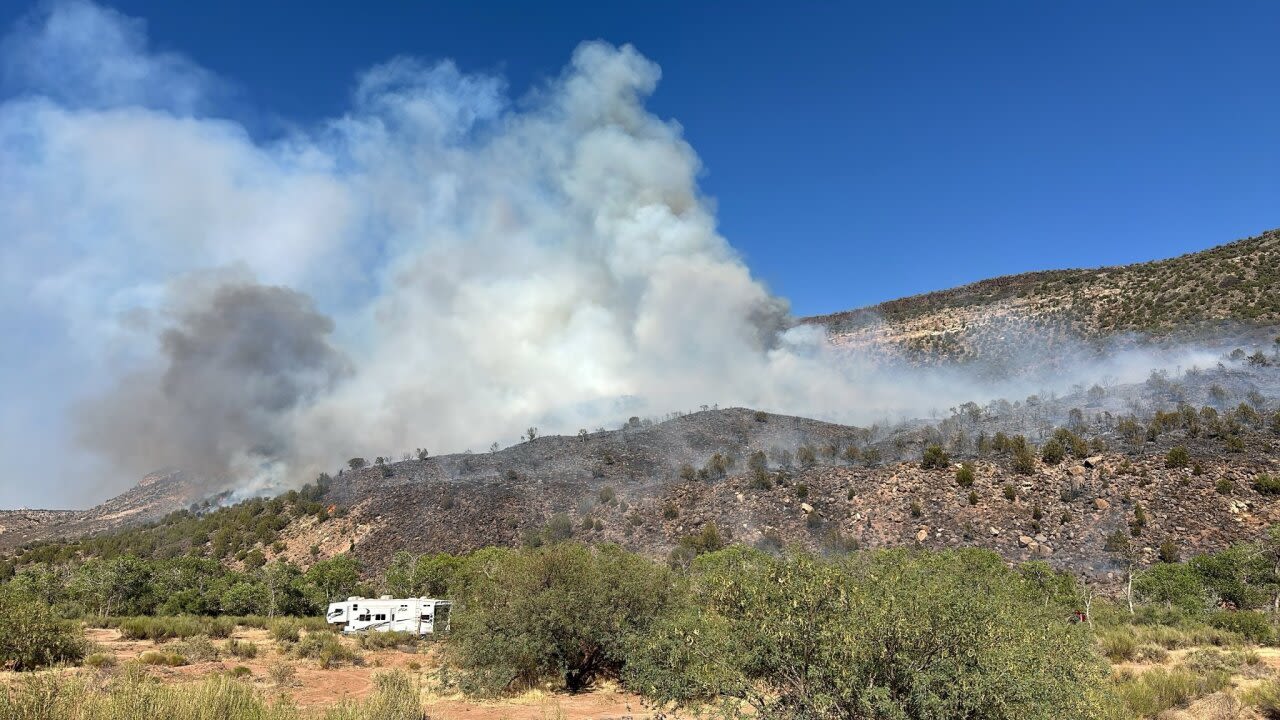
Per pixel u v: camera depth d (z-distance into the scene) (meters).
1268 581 41.59
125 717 10.58
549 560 22.20
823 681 9.28
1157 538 52.22
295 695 20.62
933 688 8.82
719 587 10.52
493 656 20.61
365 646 34.03
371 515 95.75
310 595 60.53
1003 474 66.62
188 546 106.19
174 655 25.56
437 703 19.14
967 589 9.57
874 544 59.75
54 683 10.88
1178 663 21.33
